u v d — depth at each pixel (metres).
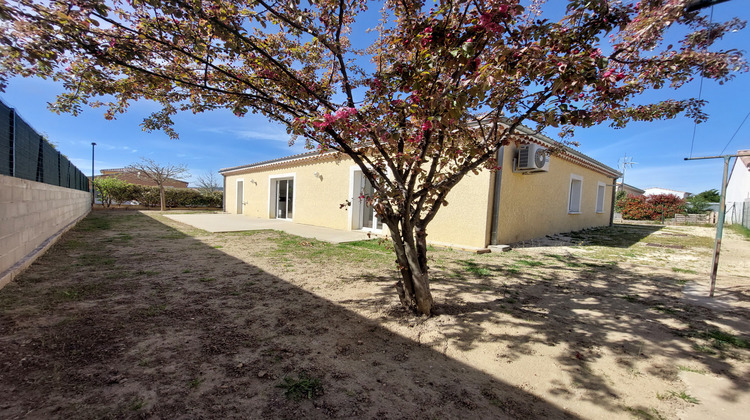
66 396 1.78
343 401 1.85
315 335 2.70
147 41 2.69
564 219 11.24
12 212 4.11
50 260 5.02
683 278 4.96
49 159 6.32
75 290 3.60
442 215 7.79
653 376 2.21
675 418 1.79
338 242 7.78
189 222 12.11
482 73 2.04
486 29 2.05
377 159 3.33
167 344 2.44
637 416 1.80
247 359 2.27
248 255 5.98
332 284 4.22
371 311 3.28
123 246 6.47
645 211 21.69
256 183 16.19
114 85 2.94
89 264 4.86
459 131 2.89
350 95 3.18
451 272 5.08
